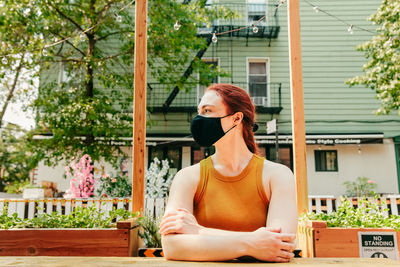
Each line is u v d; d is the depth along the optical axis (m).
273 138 11.96
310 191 11.82
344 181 11.82
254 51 13.14
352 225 2.38
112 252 2.09
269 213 1.14
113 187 7.82
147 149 12.72
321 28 12.85
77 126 9.09
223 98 1.29
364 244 2.18
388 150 11.95
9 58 8.14
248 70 13.17
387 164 11.86
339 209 2.66
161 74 11.41
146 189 5.46
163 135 12.68
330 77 12.63
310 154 12.05
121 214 2.50
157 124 12.07
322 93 12.58
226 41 13.20
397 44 8.73
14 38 8.71
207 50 13.17
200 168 1.27
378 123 12.27
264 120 12.69
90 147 9.40
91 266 0.73
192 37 9.88
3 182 19.98
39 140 10.85
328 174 11.89
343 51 12.73
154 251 2.00
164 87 13.10
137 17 3.07
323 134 12.19
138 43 3.03
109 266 0.73
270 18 13.18
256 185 1.20
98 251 2.09
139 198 2.82
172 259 0.97
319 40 12.81
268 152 12.41
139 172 2.86
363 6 12.81
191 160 12.55
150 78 13.10
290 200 1.15
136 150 2.89
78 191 6.59
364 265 0.78
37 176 12.27
